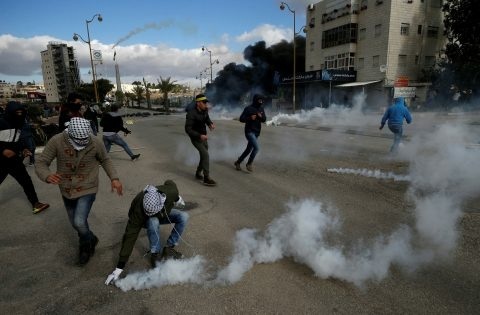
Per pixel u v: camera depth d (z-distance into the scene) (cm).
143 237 406
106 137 871
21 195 611
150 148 1123
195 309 271
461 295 279
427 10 3219
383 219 437
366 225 418
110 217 480
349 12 3525
